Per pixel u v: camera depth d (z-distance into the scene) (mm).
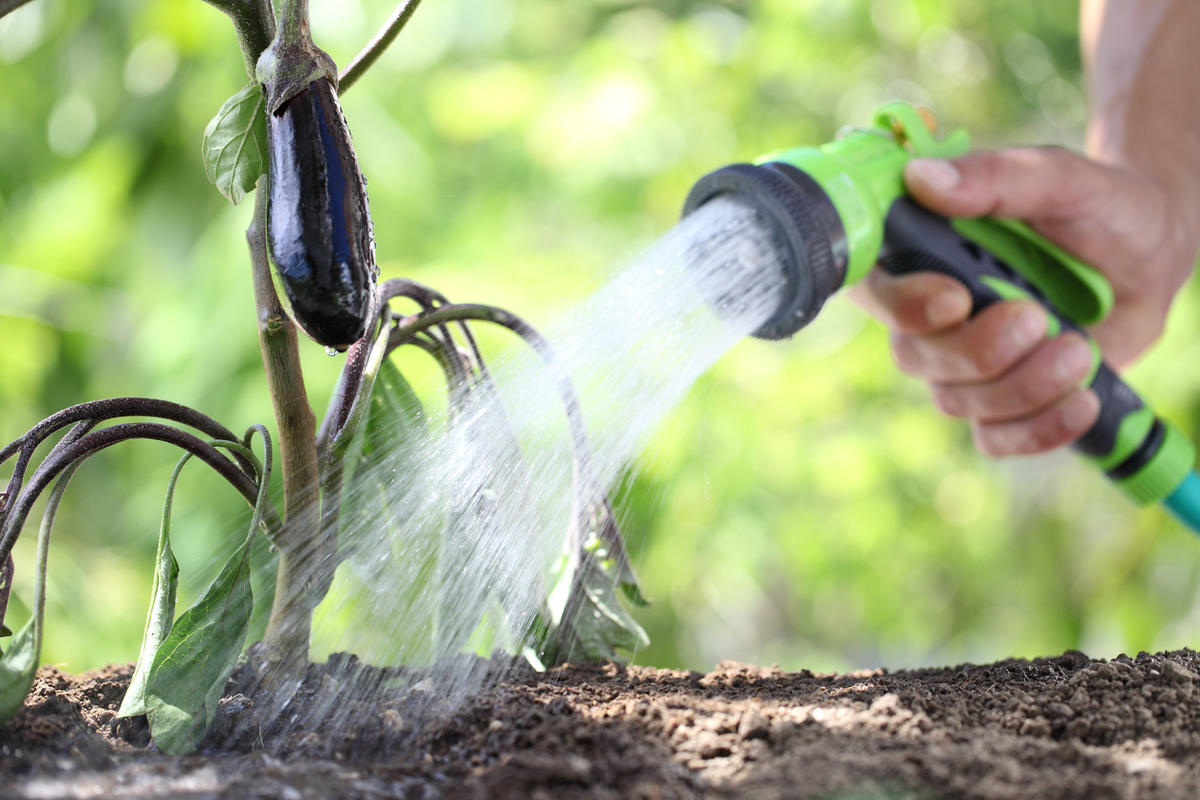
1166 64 1696
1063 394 1411
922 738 830
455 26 3691
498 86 3600
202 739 901
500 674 1066
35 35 3541
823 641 4828
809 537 3934
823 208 1107
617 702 949
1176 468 1447
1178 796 736
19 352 3342
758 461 3777
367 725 930
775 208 1086
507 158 3777
